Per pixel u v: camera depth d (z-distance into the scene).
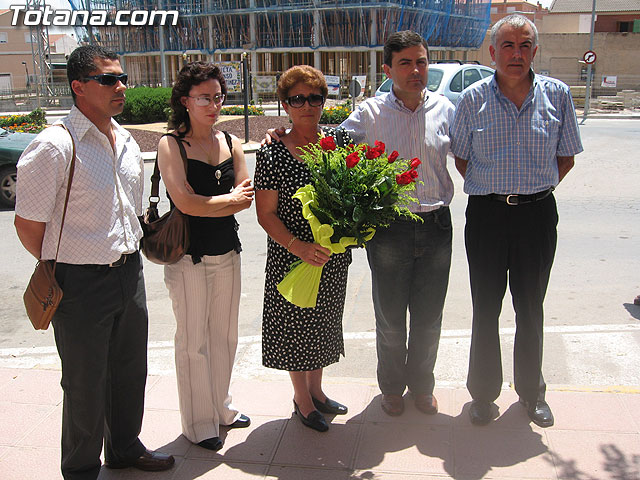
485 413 3.55
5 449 3.38
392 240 3.48
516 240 3.38
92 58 2.69
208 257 3.25
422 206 3.46
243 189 3.18
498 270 3.43
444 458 3.24
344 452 3.32
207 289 3.29
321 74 3.30
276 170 3.27
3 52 64.25
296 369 3.44
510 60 3.15
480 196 3.43
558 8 47.84
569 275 6.38
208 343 3.46
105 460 3.23
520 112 3.26
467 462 3.19
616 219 8.58
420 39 3.35
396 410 3.66
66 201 2.71
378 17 38.62
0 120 21.20
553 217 3.40
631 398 3.74
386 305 3.59
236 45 43.41
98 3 48.28
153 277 6.69
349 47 39.38
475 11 48.19
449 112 3.60
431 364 3.71
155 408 3.82
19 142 10.12
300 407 3.59
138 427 3.21
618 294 5.82
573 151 3.37
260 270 6.79
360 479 3.08
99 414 2.94
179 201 3.04
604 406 3.66
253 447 3.39
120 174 2.92
